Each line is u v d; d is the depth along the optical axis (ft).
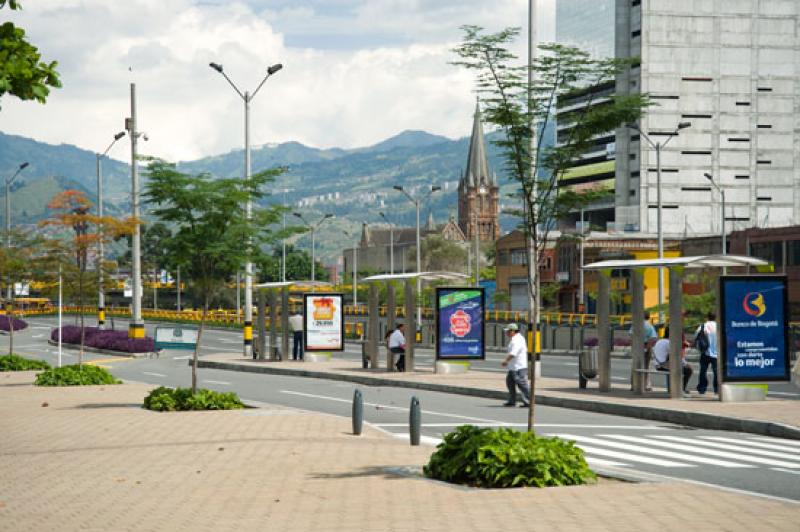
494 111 49.55
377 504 37.40
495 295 278.67
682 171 453.17
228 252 75.66
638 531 31.65
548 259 348.38
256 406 79.66
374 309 125.59
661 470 50.06
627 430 67.67
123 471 46.85
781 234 240.12
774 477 47.93
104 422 68.54
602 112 48.26
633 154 457.27
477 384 98.94
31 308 399.85
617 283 303.89
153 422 68.44
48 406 80.74
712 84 453.99
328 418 70.90
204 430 63.36
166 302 481.87
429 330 215.92
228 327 296.10
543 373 126.00
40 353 181.16
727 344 79.36
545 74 49.60
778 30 456.45
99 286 125.70
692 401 80.59
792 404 77.71
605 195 49.32
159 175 75.05
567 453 42.96
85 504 38.45
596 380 108.58
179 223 77.36
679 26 451.53
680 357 83.41
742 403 78.43
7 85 30.60
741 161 456.45
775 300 79.97
